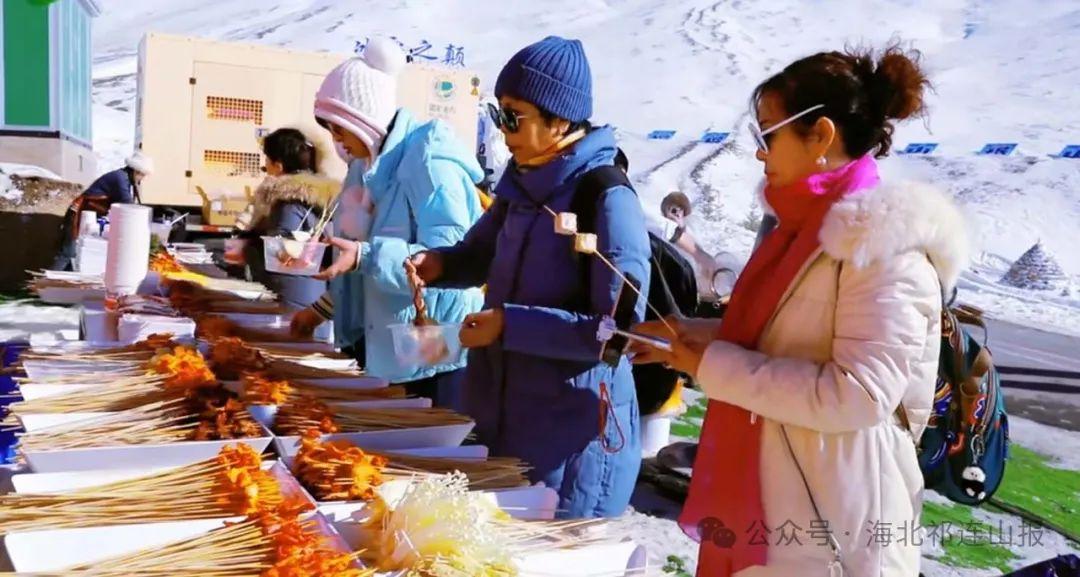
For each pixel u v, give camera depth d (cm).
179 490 140
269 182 376
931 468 311
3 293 732
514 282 198
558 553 132
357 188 283
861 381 132
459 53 1354
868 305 133
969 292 973
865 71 144
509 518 141
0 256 750
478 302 275
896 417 147
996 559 350
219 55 730
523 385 196
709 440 158
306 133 404
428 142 257
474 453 174
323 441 166
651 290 352
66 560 120
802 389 136
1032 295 960
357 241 258
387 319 264
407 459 163
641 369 419
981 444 304
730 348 147
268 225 370
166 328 259
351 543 131
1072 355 759
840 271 140
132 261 299
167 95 718
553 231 192
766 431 149
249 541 122
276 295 355
